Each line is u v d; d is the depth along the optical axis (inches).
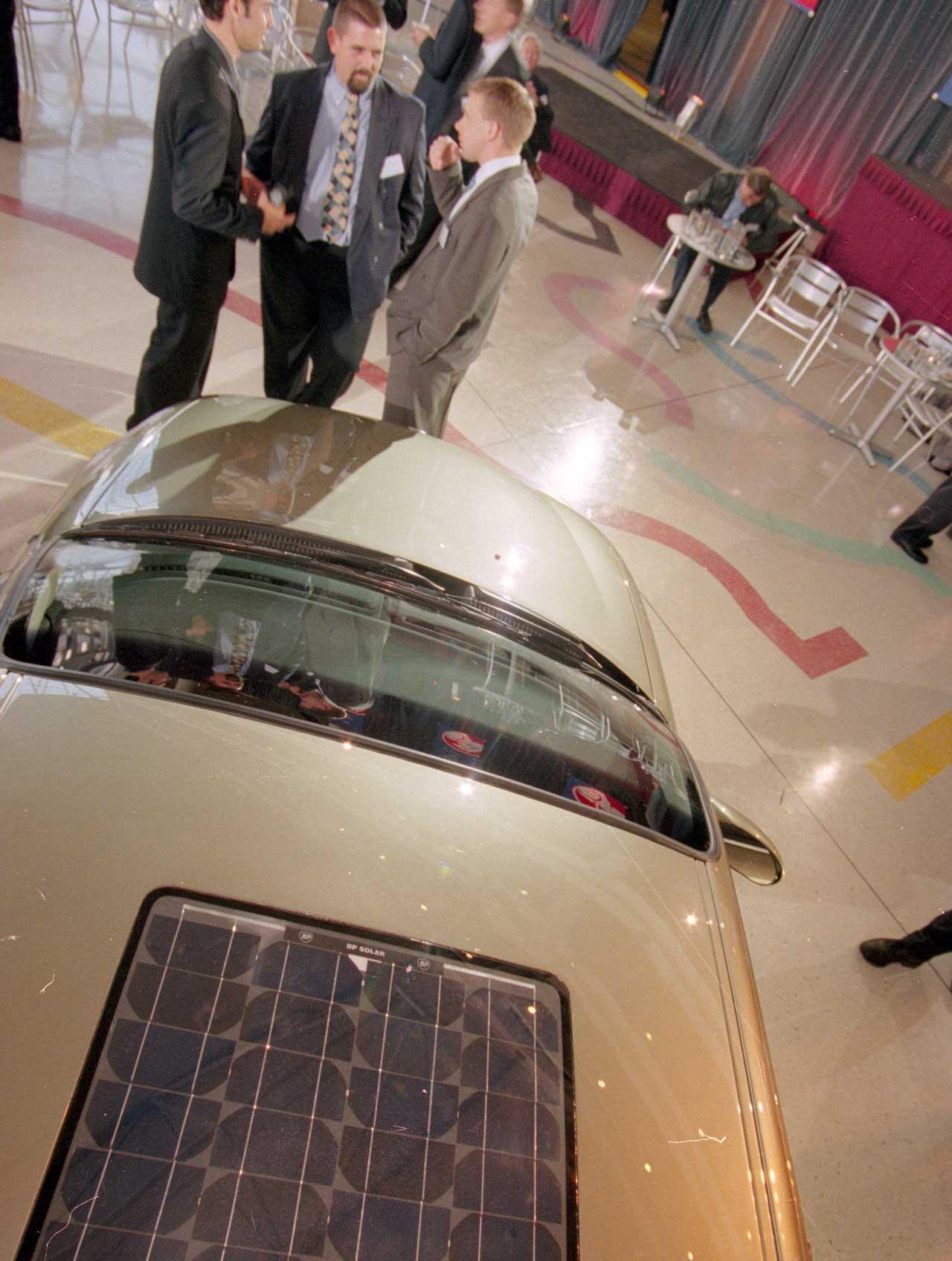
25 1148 35.5
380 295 116.4
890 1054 104.0
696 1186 46.3
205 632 59.7
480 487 90.4
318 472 80.4
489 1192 41.0
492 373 193.2
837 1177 90.0
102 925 42.4
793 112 418.9
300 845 49.6
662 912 58.5
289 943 45.0
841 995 107.9
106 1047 38.7
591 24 484.1
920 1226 89.1
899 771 144.5
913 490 235.9
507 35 158.9
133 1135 37.0
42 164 177.6
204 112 89.9
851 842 128.5
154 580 61.5
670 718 80.3
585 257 269.4
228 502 71.7
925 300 336.2
